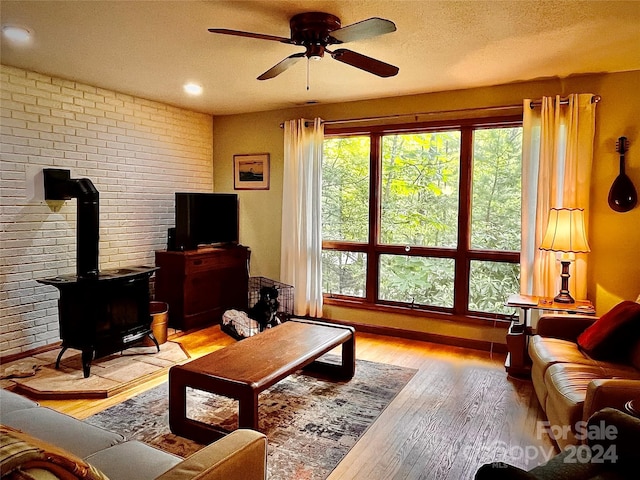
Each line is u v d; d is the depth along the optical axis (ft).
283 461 7.65
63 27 8.87
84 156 13.57
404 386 10.91
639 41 9.54
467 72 11.89
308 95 14.62
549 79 12.51
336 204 16.25
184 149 17.10
